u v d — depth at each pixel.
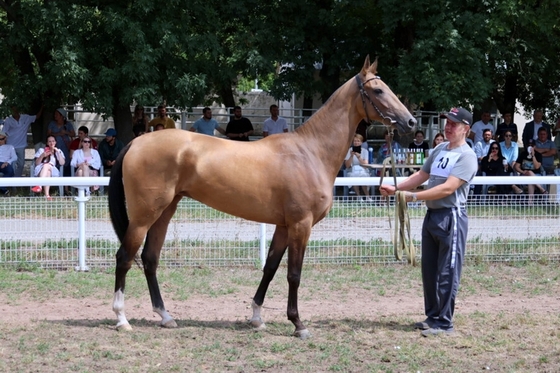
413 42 15.14
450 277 6.18
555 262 9.16
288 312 6.09
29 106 14.72
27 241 8.51
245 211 6.05
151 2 13.68
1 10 17.95
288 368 5.25
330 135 6.20
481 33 14.46
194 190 6.02
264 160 6.02
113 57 14.47
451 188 6.05
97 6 14.29
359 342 5.93
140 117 15.06
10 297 7.22
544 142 14.50
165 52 14.27
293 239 6.06
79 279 7.98
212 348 5.65
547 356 5.61
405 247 6.28
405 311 7.03
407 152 13.49
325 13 15.72
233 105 22.11
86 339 5.82
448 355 5.61
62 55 13.44
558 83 19.16
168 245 8.66
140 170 5.93
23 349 5.51
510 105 19.44
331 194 6.23
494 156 13.55
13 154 13.94
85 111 16.73
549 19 14.41
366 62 6.21
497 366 5.38
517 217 9.13
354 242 8.94
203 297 7.45
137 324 6.34
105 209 8.66
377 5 15.25
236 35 15.44
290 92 16.44
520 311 7.04
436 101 14.28
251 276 8.34
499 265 9.02
